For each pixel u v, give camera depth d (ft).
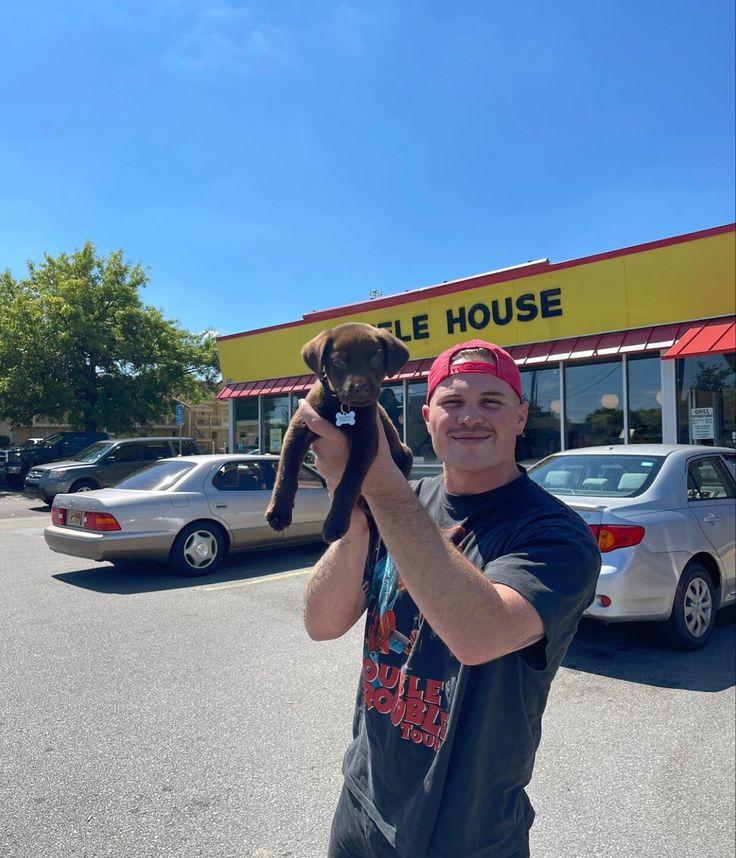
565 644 5.25
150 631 19.60
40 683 15.62
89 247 92.38
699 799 10.98
